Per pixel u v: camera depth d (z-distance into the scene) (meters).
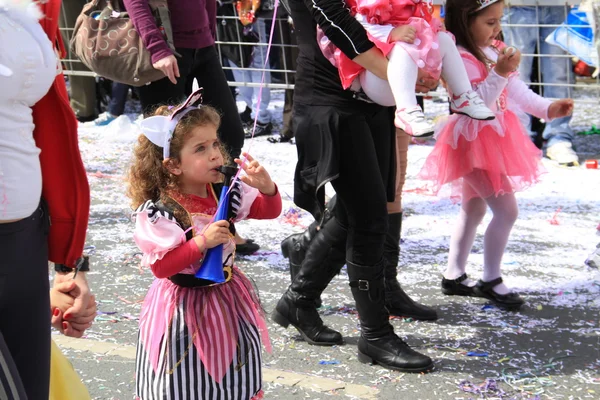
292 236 4.26
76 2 8.41
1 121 2.01
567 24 6.80
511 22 7.20
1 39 1.98
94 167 7.30
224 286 2.67
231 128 5.02
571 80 7.41
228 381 2.61
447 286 4.49
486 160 4.05
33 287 2.14
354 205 3.49
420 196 6.45
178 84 4.89
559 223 5.74
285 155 7.66
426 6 3.69
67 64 8.83
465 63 4.02
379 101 3.47
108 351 3.77
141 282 4.68
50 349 2.23
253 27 7.91
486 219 5.84
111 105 8.91
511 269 4.90
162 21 4.69
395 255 4.18
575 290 4.57
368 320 3.63
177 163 2.60
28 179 2.08
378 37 3.49
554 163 7.32
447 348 3.82
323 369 3.61
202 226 2.62
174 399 2.58
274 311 3.95
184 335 2.58
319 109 3.46
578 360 3.70
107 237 5.46
